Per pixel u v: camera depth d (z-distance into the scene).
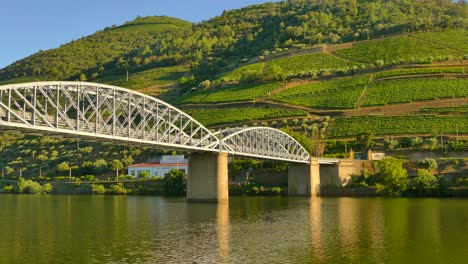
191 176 114.69
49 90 71.19
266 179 161.25
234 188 151.25
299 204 110.69
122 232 66.81
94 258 50.06
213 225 73.50
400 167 136.25
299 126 197.62
